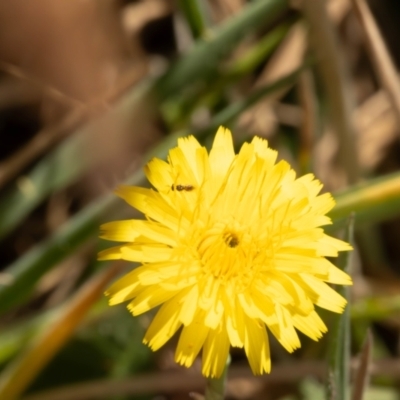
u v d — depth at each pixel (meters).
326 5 0.26
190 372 0.26
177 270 0.21
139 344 0.27
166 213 0.22
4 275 0.25
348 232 0.22
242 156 0.22
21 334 0.25
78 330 0.26
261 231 0.22
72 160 0.26
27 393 0.26
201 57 0.26
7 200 0.26
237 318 0.21
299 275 0.22
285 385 0.27
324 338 0.27
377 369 0.26
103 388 0.25
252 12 0.26
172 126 0.27
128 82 0.27
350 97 0.27
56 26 0.25
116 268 0.24
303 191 0.22
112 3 0.27
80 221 0.25
